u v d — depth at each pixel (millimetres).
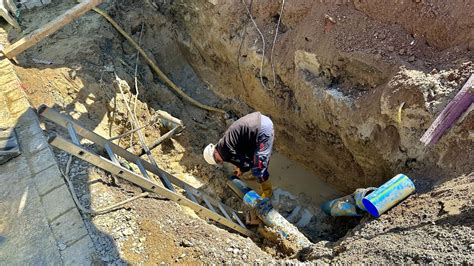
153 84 6105
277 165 5754
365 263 3104
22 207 3725
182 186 4383
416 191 3830
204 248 3514
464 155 3650
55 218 3623
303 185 5484
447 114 3625
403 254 2988
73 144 3260
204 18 6203
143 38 6430
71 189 3807
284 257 4184
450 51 4082
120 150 3988
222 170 5398
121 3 6508
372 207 3729
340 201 4441
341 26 4855
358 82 4730
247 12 5773
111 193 3873
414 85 4000
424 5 4289
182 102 6285
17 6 6301
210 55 6453
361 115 4500
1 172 4027
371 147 4520
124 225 3604
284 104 5523
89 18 6141
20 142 4262
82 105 5020
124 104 5324
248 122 4441
